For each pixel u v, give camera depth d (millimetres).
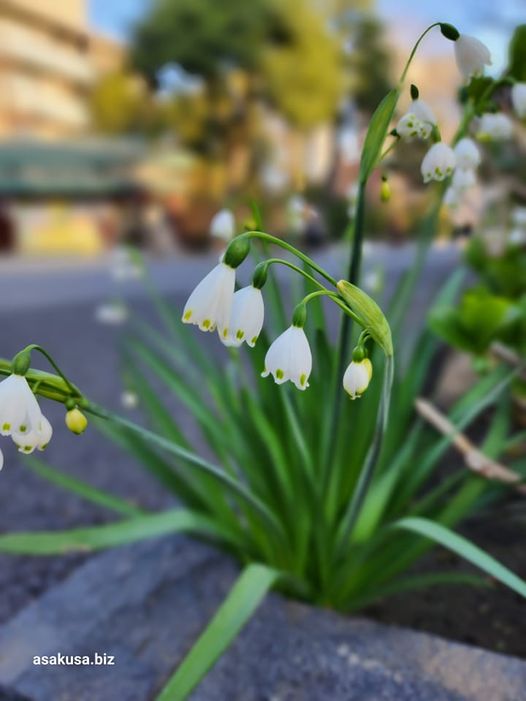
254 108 5359
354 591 323
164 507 500
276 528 293
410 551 326
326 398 312
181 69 5066
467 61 216
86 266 3086
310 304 327
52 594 339
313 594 321
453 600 335
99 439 657
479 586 345
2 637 310
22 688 278
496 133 271
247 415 315
